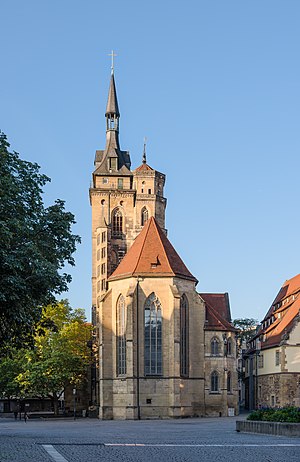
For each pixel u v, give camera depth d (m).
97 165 149.88
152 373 92.44
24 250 39.56
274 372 92.50
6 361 104.38
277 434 41.66
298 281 111.50
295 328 89.75
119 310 96.31
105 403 94.56
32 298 41.91
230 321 119.31
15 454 25.14
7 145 44.25
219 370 98.69
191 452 28.16
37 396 109.31
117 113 145.50
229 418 90.31
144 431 52.19
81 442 33.22
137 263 95.44
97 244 129.12
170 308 93.62
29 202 44.44
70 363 100.69
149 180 161.75
